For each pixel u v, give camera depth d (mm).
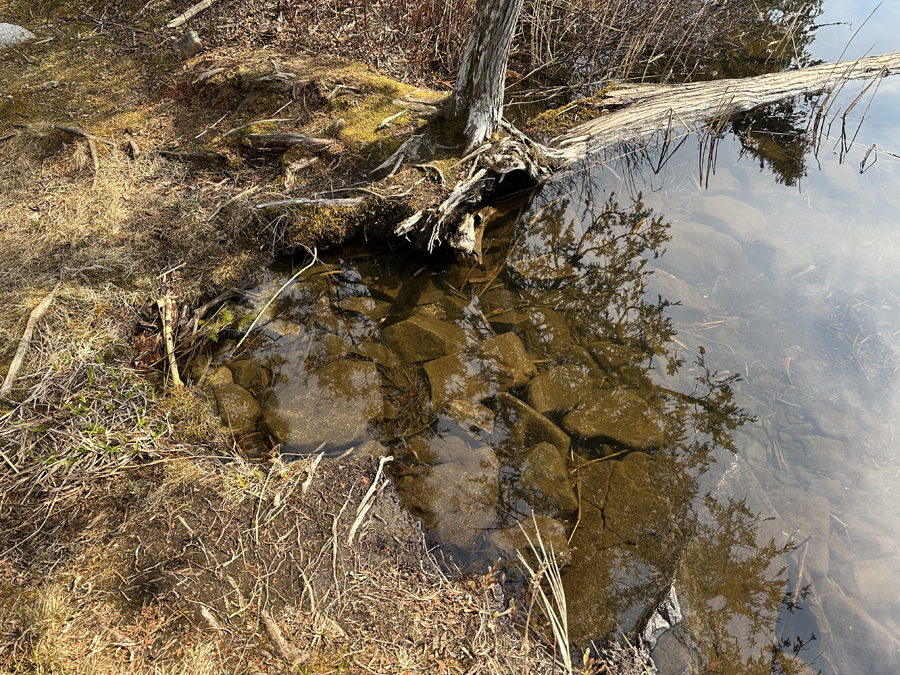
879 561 2939
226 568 2439
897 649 2613
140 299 3537
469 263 4566
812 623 2684
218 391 3340
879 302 4281
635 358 3889
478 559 2775
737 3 7902
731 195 5465
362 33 5730
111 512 2549
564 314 4223
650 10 6770
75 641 2105
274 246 4082
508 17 3902
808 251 4781
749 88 6336
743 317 4219
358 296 4227
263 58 5102
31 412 2775
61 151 4242
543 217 5176
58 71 5055
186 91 4883
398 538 2736
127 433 2863
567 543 2875
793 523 3051
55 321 3205
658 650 2512
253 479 2816
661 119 5785
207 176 4391
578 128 5547
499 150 4629
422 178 4414
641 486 3131
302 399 3379
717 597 2715
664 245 4816
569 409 3527
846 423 3539
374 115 4801
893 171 5762
